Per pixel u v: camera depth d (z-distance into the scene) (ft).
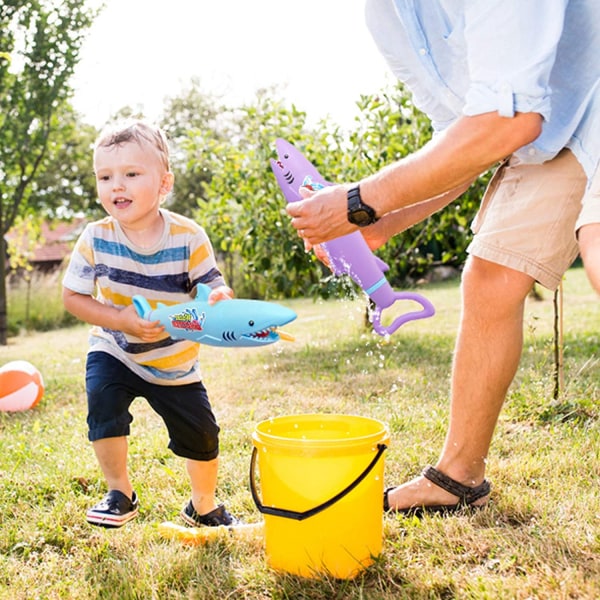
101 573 6.25
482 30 5.08
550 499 7.16
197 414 7.08
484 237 6.81
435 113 7.46
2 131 36.81
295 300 39.83
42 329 46.50
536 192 6.49
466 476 7.27
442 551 6.22
